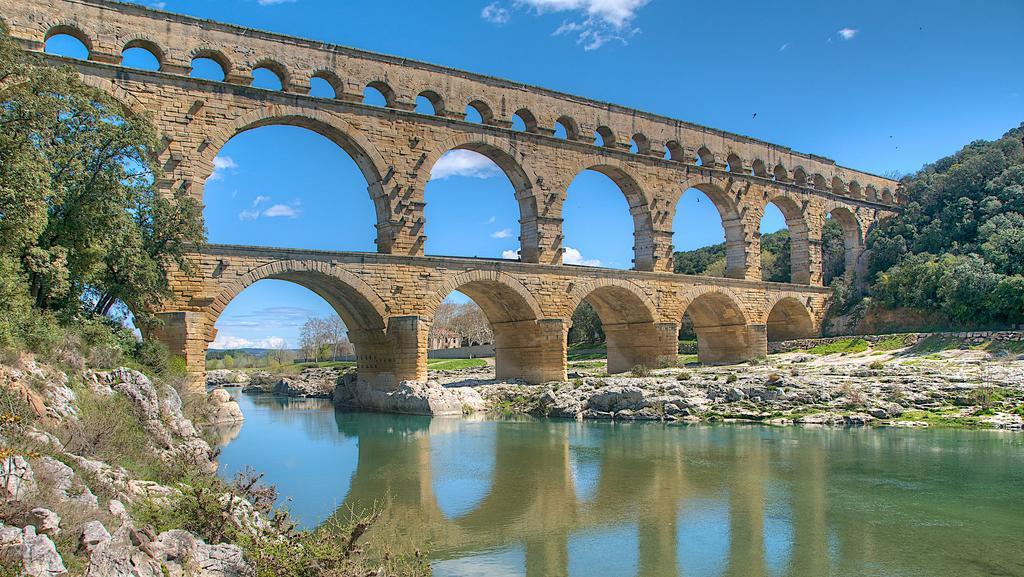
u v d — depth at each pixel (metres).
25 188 29.00
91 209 35.47
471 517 26.62
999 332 68.81
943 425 44.94
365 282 55.00
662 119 75.00
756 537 23.95
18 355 23.23
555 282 64.94
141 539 13.75
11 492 13.74
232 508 17.05
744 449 39.19
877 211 98.62
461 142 61.19
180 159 49.12
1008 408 46.69
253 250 50.19
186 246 46.53
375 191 58.00
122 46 48.28
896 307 84.50
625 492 30.14
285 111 53.19
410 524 25.70
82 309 36.56
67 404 22.39
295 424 53.50
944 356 67.75
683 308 73.94
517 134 64.19
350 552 17.11
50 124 33.03
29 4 45.25
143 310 43.38
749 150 83.12
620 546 23.20
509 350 68.94
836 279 94.06
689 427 47.94
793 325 90.44
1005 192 90.31
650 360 72.38
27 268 32.16
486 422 52.22
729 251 81.94
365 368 62.75
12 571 11.63
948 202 95.06
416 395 56.12
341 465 36.44
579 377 69.75
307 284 58.09
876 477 32.03
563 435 45.44
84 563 12.81
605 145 71.88
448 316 166.25
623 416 52.09
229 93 51.19
